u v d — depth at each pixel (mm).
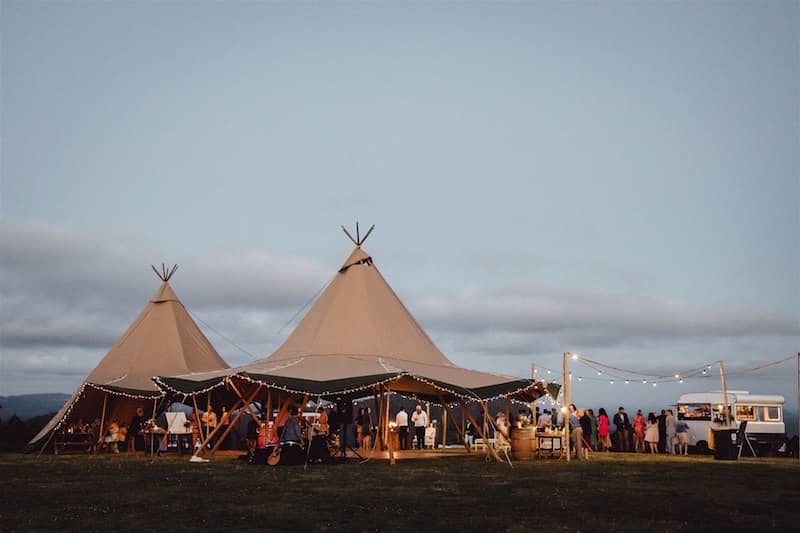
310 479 13688
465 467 16609
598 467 16734
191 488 12180
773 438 23594
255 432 20375
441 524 8805
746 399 23953
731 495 11547
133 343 25172
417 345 21469
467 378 19891
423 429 25297
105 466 16625
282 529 8453
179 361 24750
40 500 10688
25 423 29141
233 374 18094
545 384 20469
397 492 11711
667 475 14719
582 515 9508
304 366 18953
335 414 21000
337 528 8516
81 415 23922
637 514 9633
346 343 20547
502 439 21734
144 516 9266
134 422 23359
